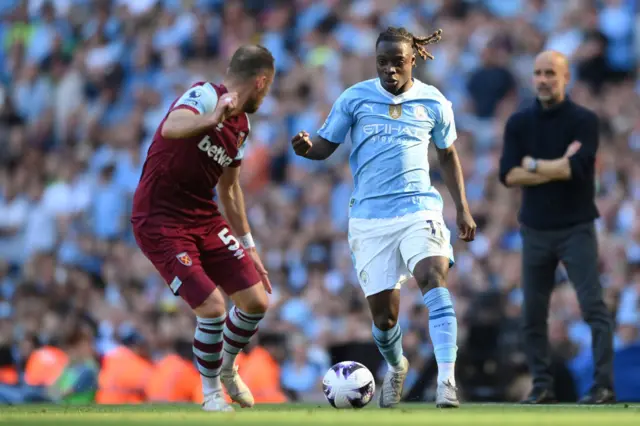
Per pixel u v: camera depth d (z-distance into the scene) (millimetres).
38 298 39906
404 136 20766
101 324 39500
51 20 66000
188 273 19016
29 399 35219
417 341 34812
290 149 50719
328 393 20547
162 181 19266
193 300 18922
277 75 54875
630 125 46250
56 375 35469
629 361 30219
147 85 58688
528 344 25641
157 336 37531
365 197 20938
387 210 20688
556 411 18797
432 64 50625
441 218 20688
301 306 39281
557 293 36688
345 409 19984
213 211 19938
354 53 52812
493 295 31172
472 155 45938
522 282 25844
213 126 18031
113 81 60438
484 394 29953
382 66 20797
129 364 34562
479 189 44594
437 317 19875
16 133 60656
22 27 66250
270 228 46250
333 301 38875
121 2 63750
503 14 53562
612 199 41625
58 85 61938
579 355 34531
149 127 55844
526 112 25953
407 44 20812
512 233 41969
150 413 18438
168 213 19328
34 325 39000
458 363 30281
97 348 37906
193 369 34906
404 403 26453
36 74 63062
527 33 51000
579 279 25109
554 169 24891
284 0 58875
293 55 56094
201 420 15414
